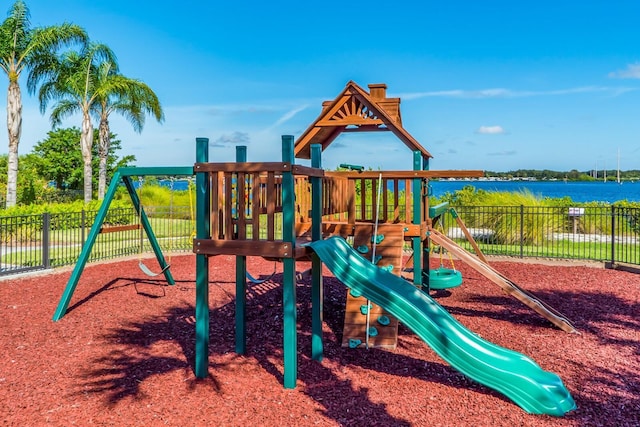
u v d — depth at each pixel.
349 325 5.46
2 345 5.21
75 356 4.88
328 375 4.39
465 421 3.46
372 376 4.36
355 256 4.72
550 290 8.21
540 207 13.63
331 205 6.29
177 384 4.14
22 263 10.77
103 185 25.16
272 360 4.81
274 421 3.44
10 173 19.12
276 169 4.03
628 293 7.95
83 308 6.91
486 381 3.89
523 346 5.24
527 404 3.66
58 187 36.03
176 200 24.91
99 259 11.58
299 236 6.36
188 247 14.20
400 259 5.91
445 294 7.92
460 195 18.81
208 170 4.22
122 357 4.85
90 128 23.27
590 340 5.44
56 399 3.81
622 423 3.44
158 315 6.58
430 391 4.00
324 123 8.22
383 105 8.45
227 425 3.38
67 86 22.78
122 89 23.62
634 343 5.33
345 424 3.40
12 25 19.33
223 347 5.22
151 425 3.38
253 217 4.21
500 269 10.38
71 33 20.91
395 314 4.21
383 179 6.75
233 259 12.25
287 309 4.06
